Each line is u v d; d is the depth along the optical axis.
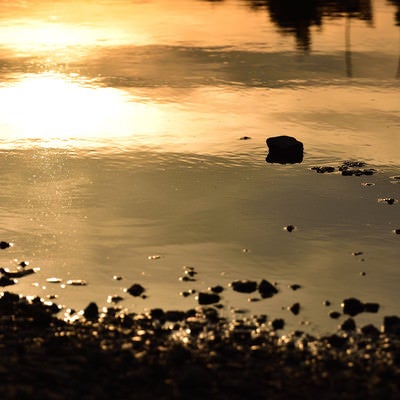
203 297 27.69
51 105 56.03
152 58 72.12
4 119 52.50
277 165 43.62
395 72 66.44
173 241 33.47
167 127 50.94
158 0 114.62
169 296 28.19
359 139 48.16
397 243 33.25
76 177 41.53
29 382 20.75
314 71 66.88
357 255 32.09
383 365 22.67
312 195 39.00
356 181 40.97
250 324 25.75
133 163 43.94
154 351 23.16
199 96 58.84
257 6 106.56
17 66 68.44
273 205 37.66
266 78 64.50
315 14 98.75
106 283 29.42
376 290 28.92
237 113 54.28
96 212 36.72
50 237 33.78
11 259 31.56
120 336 24.31
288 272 30.47
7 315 25.75
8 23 92.94
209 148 46.59
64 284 29.28
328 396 20.70
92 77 64.56
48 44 78.69
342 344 24.25
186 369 21.97
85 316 26.30
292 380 21.67
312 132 49.75
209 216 36.25
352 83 62.69
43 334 24.27
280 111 54.75
